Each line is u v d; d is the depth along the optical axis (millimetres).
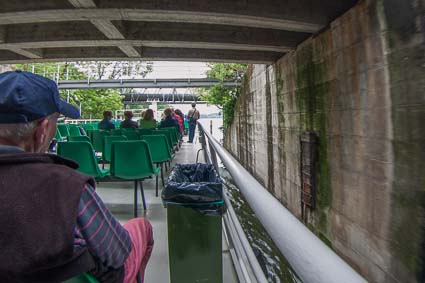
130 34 5816
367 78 3785
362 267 3988
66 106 913
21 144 808
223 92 13570
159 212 3385
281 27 4965
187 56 7453
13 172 708
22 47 6375
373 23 3641
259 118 9047
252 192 710
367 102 3797
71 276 709
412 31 3012
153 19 4773
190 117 11375
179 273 1802
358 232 4062
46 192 691
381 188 3545
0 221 655
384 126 3473
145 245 1334
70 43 6000
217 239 1802
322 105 5035
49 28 5863
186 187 1791
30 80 815
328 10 4617
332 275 387
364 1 3814
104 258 793
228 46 6180
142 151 3197
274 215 556
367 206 3838
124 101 28281
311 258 426
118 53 7496
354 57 4070
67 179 728
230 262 2186
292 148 6367
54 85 887
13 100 771
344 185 4406
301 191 5867
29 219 662
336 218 4660
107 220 822
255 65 9367
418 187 2961
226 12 4445
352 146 4172
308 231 488
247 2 4473
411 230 3055
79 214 727
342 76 4391
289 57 6480
